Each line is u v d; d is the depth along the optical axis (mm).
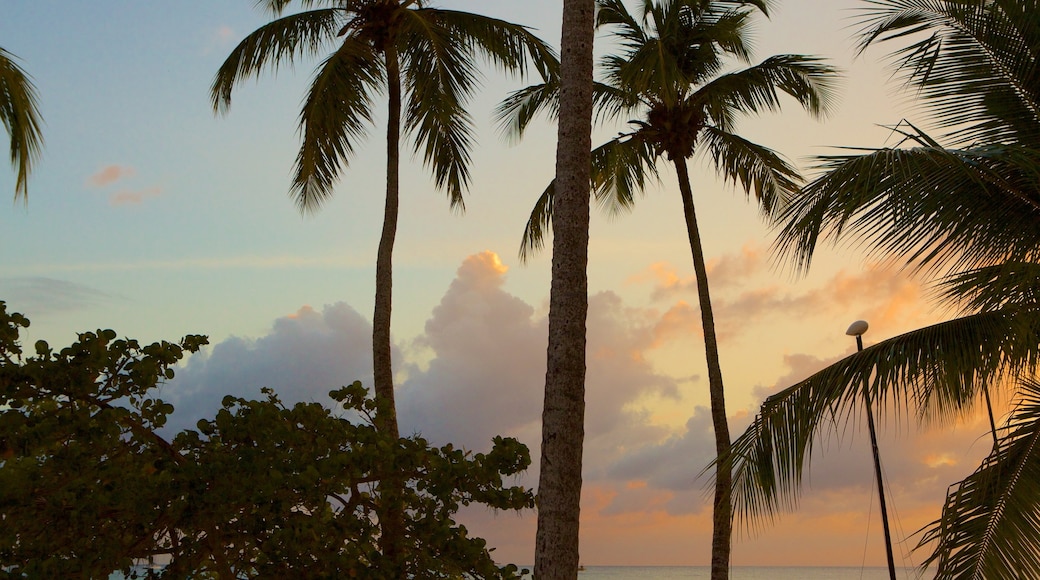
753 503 8383
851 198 7641
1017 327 7801
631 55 16594
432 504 8836
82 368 7449
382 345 12781
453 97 14188
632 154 17281
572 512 7266
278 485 7629
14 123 9547
